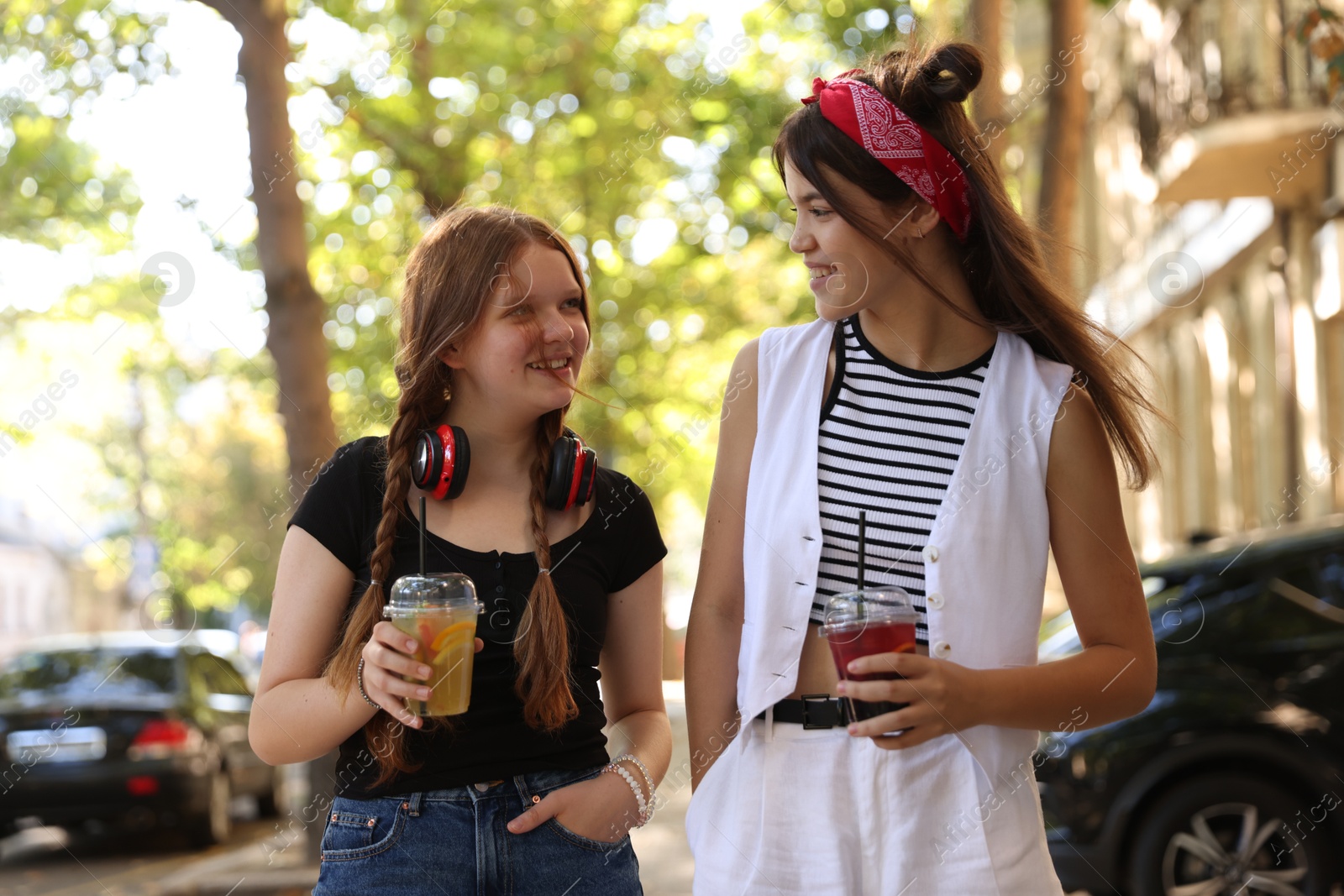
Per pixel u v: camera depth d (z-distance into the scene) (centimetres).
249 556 1975
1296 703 455
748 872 201
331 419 636
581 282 216
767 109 1106
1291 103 995
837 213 201
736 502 222
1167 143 1165
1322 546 487
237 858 777
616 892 209
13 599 3384
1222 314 1331
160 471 2102
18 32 765
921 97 206
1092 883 462
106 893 695
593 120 1129
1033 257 208
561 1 1093
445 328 206
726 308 1338
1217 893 452
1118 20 1509
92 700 821
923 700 182
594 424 976
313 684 198
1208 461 1428
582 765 210
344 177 1046
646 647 228
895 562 203
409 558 204
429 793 199
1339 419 1040
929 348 210
